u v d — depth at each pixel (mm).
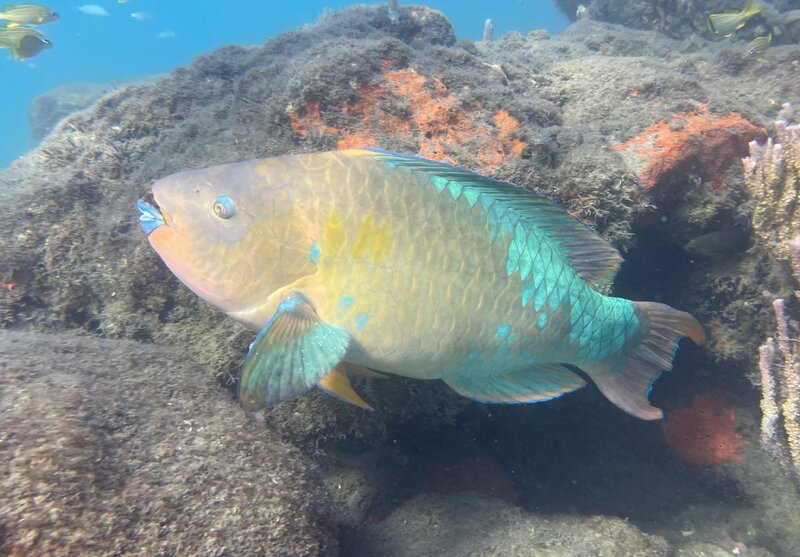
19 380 583
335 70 957
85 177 1110
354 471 974
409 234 514
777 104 1489
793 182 894
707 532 1064
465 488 1001
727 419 1164
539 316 576
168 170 965
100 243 953
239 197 502
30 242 1032
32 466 479
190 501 532
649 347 682
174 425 620
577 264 606
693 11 2730
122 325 901
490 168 908
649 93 1170
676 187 1004
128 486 515
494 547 829
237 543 522
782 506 1040
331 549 614
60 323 1021
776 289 988
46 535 449
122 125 1259
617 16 3115
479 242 539
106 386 633
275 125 959
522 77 1341
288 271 508
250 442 641
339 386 506
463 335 543
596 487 1168
